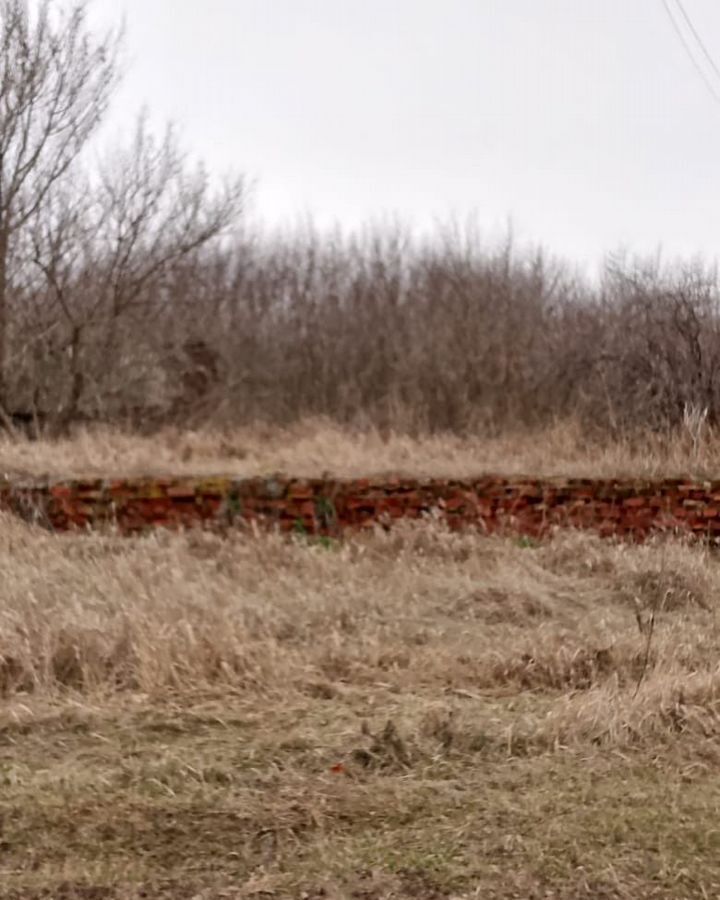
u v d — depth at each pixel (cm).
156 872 344
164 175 2489
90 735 464
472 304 1753
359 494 952
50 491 924
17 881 338
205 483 938
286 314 1933
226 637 562
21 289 1420
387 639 621
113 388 1506
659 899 330
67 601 639
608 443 1141
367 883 338
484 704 514
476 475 981
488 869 347
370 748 445
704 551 867
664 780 420
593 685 532
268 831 373
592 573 803
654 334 1276
